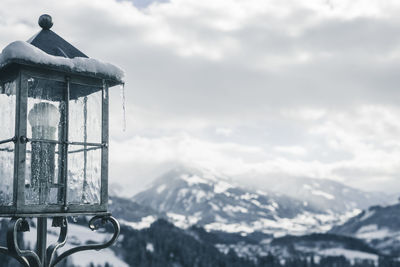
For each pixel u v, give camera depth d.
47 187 1.46
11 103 1.49
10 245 1.38
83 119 1.56
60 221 1.49
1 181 1.46
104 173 1.52
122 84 1.57
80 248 1.50
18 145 1.41
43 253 1.48
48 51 1.51
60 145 1.48
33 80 1.49
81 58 1.51
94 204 1.50
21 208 1.39
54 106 1.50
